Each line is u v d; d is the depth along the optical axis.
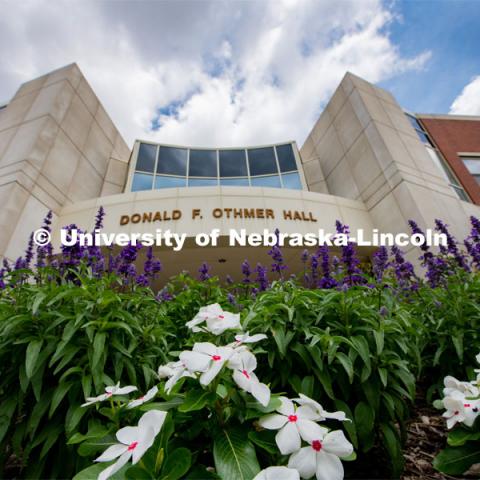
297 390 1.52
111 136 11.50
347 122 10.26
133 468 0.64
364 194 9.05
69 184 8.52
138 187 10.15
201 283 3.04
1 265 6.00
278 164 11.41
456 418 1.07
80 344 1.57
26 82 10.05
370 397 1.48
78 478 0.66
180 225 7.50
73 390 1.42
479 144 12.35
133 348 1.71
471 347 2.34
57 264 2.18
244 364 0.84
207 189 8.15
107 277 2.21
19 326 1.56
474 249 3.79
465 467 0.98
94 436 0.81
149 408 0.83
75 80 9.68
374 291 2.11
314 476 0.71
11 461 1.76
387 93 10.93
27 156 7.31
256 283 3.37
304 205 8.26
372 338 1.70
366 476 1.55
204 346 0.85
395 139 9.01
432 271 3.37
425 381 2.93
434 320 2.53
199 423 0.84
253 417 0.79
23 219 6.75
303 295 1.87
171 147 11.45
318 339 1.48
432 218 7.26
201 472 0.68
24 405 1.53
